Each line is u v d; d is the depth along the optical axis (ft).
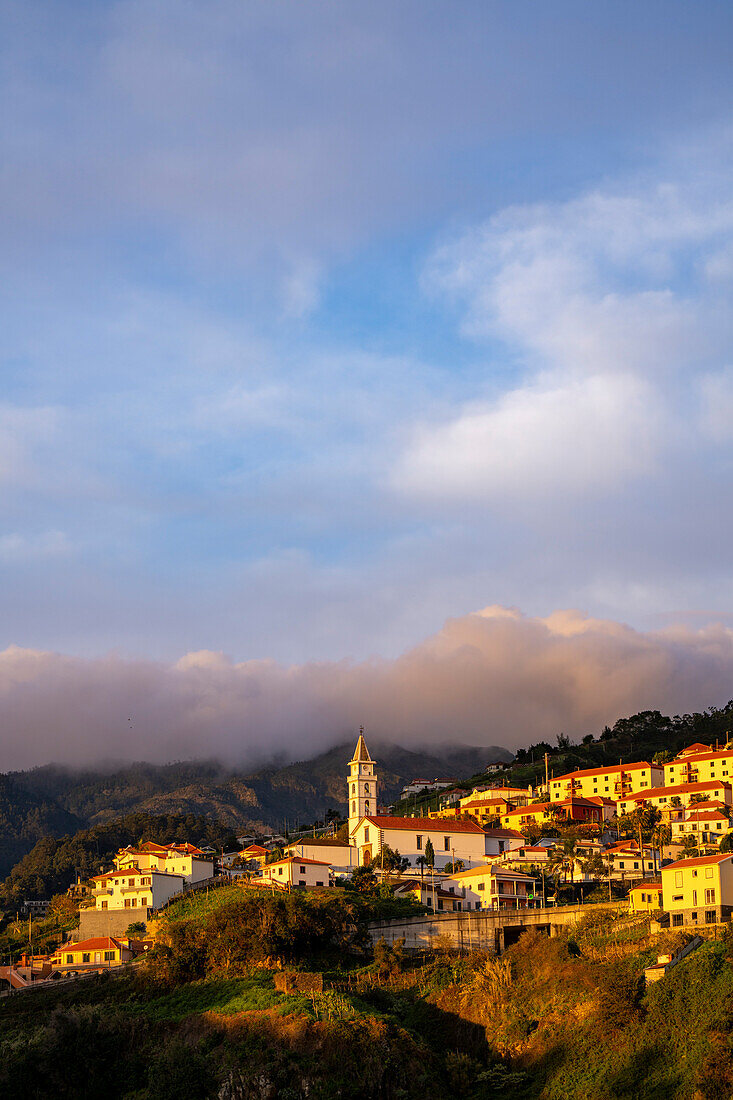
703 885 478.18
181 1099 396.98
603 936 489.26
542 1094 408.67
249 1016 431.43
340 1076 401.08
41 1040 431.84
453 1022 457.27
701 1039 393.91
